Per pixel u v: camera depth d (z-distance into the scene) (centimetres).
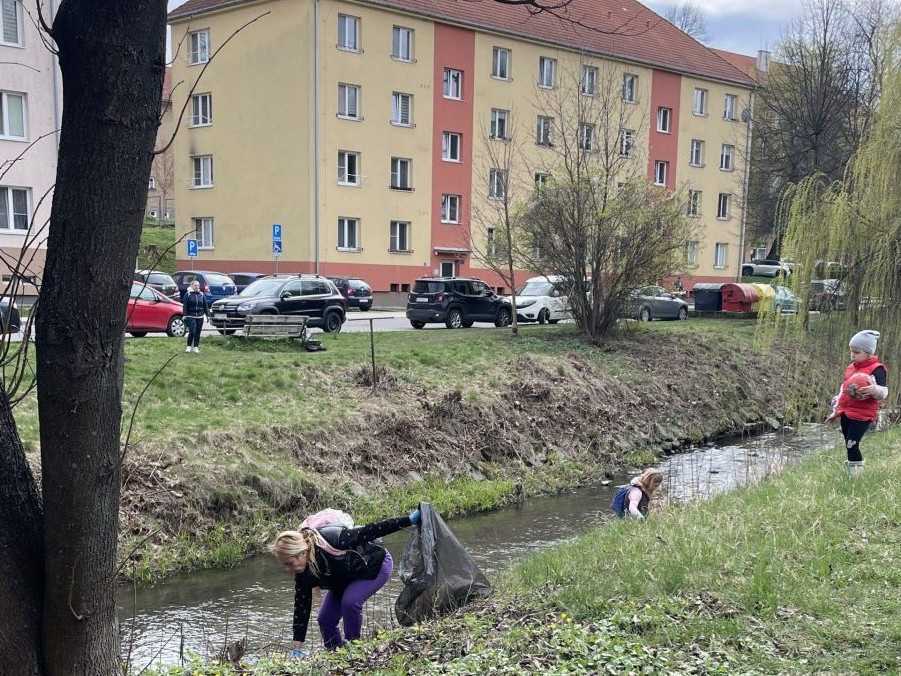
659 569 573
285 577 875
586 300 2141
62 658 336
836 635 446
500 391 1571
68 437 325
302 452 1145
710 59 4841
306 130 3406
